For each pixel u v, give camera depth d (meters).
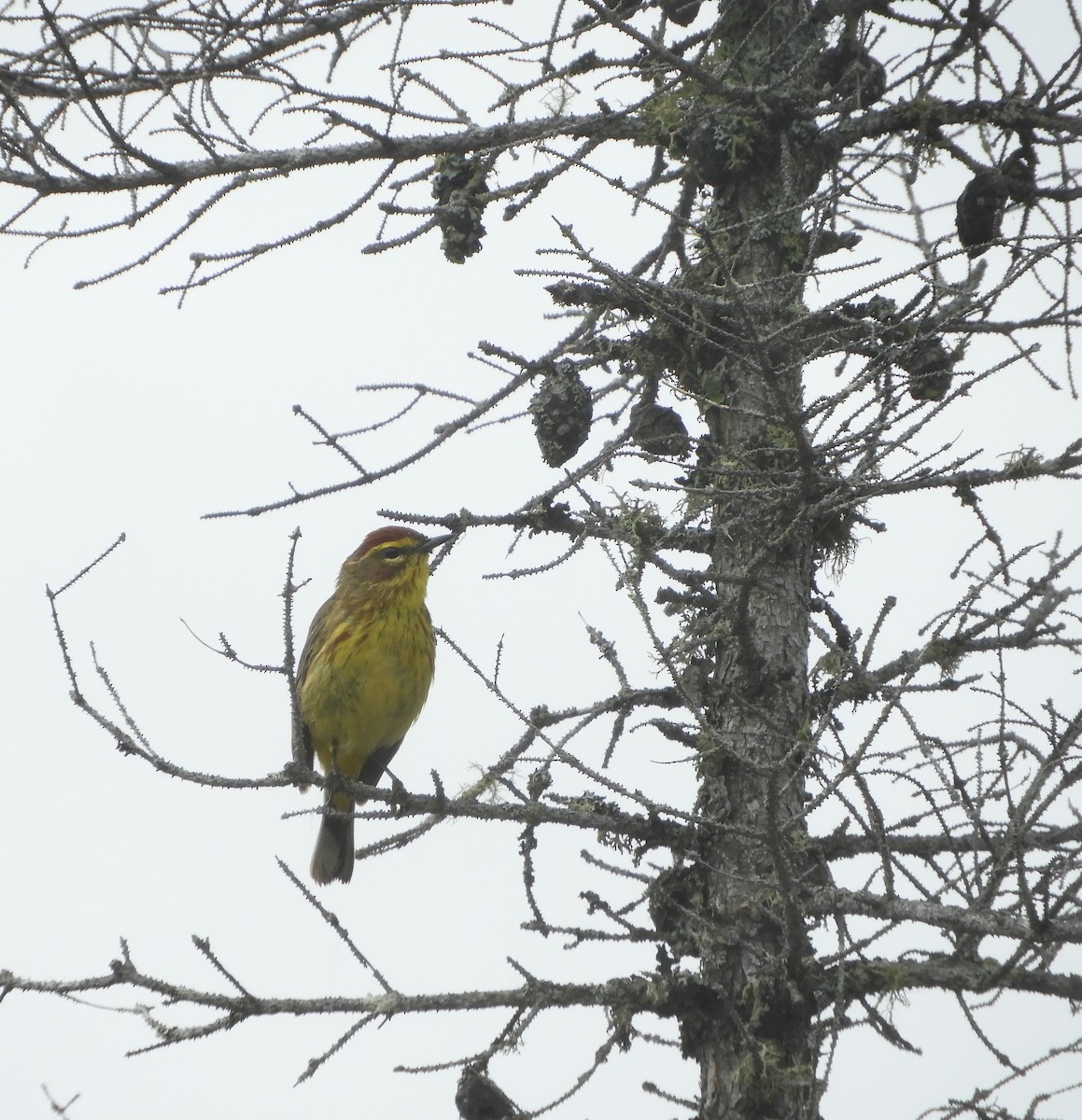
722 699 12.00
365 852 10.78
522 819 11.12
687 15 13.42
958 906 10.33
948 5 12.34
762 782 11.70
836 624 12.62
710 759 11.81
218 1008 10.33
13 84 12.30
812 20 12.71
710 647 12.30
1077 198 12.37
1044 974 10.24
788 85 12.77
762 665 11.94
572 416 12.56
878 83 12.71
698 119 12.40
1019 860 9.72
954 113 12.48
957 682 10.60
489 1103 10.73
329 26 12.12
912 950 10.81
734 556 12.37
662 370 12.84
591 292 12.78
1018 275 9.91
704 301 10.83
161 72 11.98
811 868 10.97
